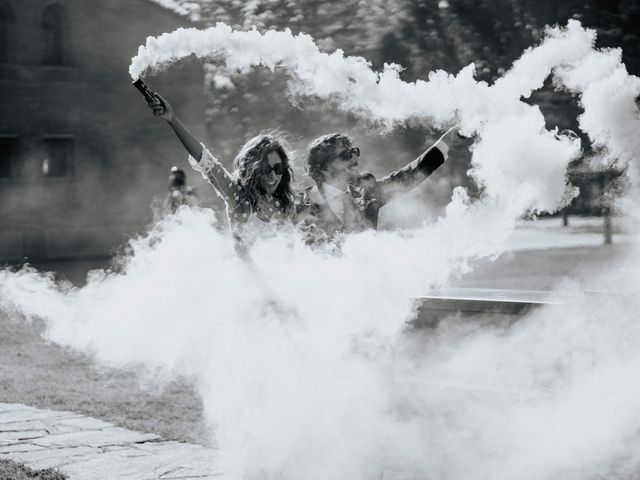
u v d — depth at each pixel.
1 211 28.98
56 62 30.44
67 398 8.25
